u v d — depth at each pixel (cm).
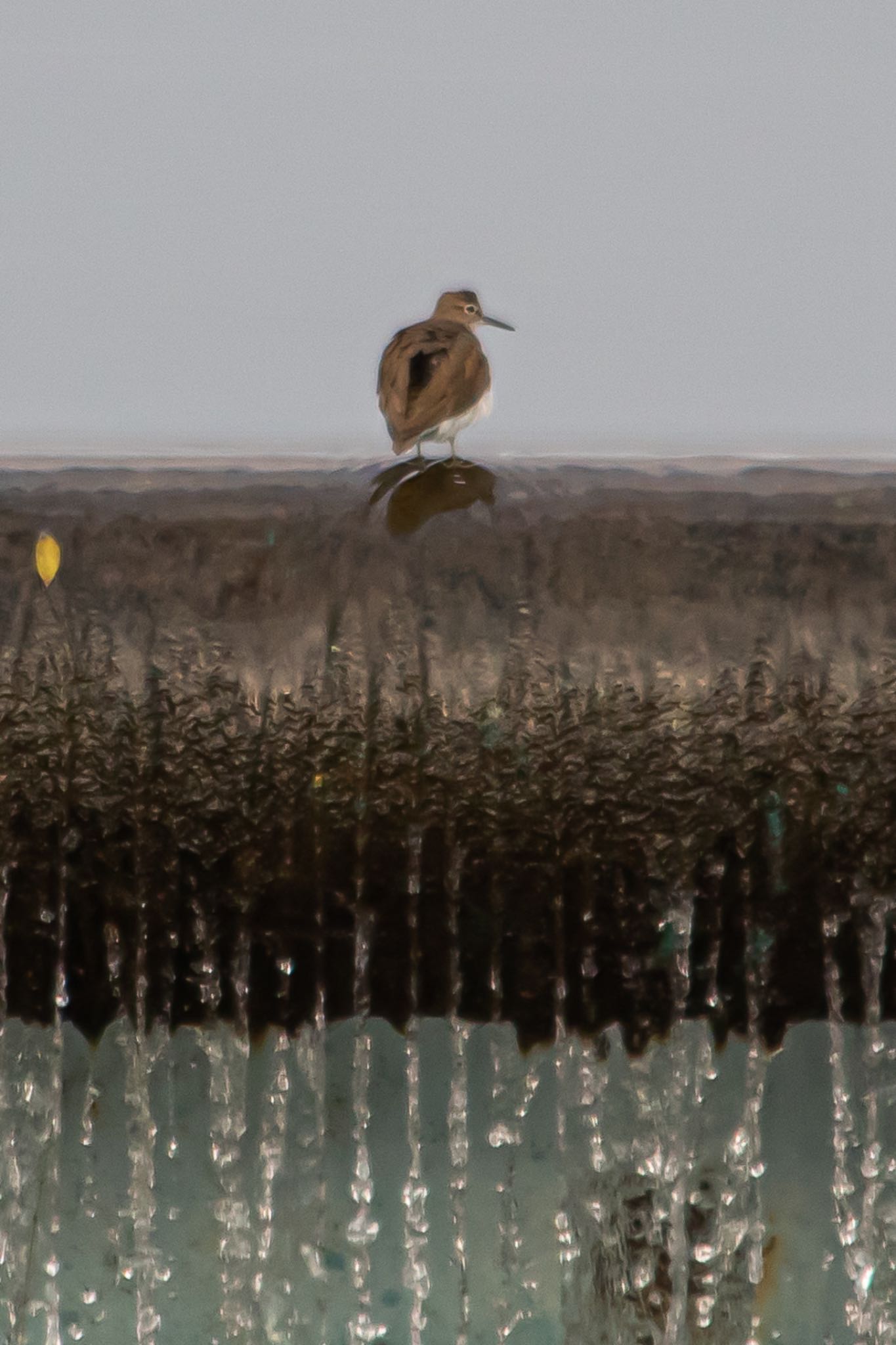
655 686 935
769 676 937
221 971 946
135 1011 951
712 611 950
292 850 934
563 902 934
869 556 970
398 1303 962
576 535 984
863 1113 948
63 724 946
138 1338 963
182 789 938
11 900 946
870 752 927
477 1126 952
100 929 947
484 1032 946
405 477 1068
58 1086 957
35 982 952
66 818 941
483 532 995
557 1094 949
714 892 933
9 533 1000
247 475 1084
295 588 966
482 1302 960
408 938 939
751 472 1091
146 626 958
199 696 945
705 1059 946
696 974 939
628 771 929
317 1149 955
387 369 1098
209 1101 956
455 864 932
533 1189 955
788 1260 955
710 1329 958
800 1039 946
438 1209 957
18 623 962
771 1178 953
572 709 934
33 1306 968
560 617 950
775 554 970
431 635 948
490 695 936
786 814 928
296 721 939
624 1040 945
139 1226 959
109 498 1034
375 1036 949
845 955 938
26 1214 965
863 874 930
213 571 976
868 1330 954
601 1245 957
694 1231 955
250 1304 962
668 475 1085
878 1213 952
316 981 945
